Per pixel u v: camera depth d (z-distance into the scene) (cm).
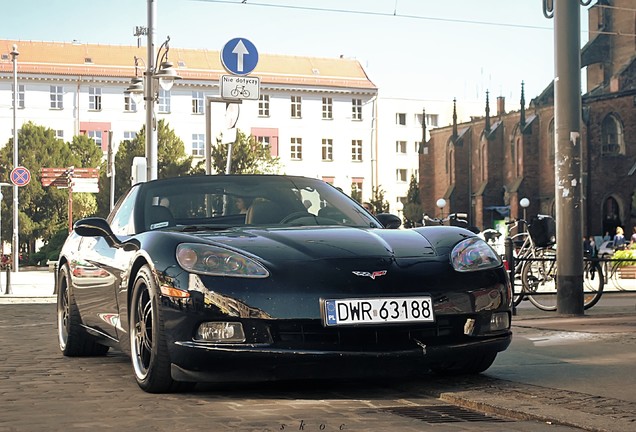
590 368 626
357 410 490
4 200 6819
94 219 655
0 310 1470
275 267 527
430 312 527
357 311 515
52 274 3888
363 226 646
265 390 564
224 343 514
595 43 8488
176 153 7312
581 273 1092
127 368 687
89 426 444
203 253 533
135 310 581
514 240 1372
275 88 9612
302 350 510
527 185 8244
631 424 436
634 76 7819
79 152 7525
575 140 1090
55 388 581
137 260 578
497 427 441
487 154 8650
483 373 612
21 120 8750
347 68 10094
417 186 9262
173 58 9344
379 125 10469
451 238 582
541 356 690
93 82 8925
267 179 692
